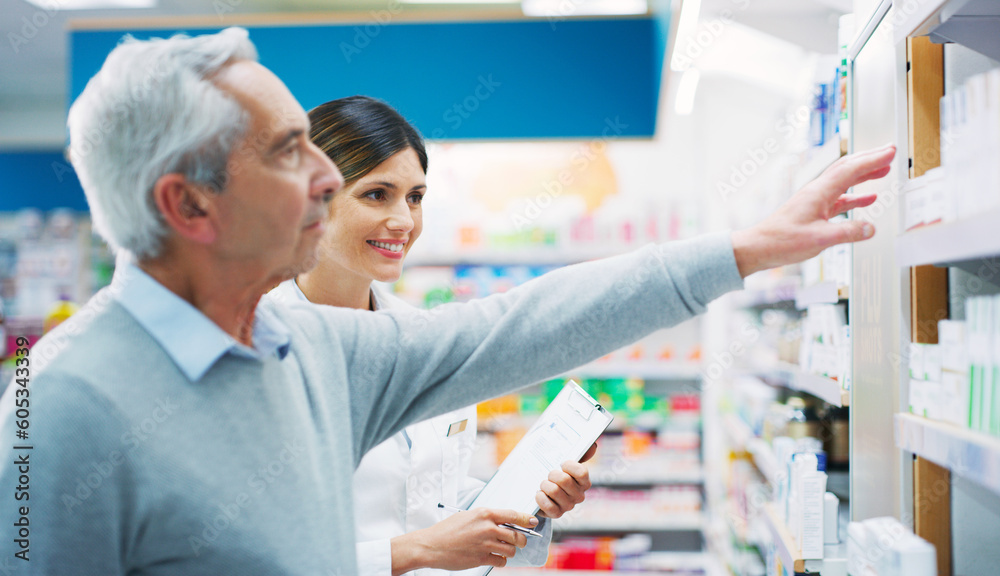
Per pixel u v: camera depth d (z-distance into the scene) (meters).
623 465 4.45
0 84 6.14
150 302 0.81
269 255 0.84
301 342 1.00
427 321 1.10
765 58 3.41
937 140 1.17
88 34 4.14
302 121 0.83
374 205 1.47
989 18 1.03
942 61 1.17
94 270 6.09
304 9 4.50
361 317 1.10
